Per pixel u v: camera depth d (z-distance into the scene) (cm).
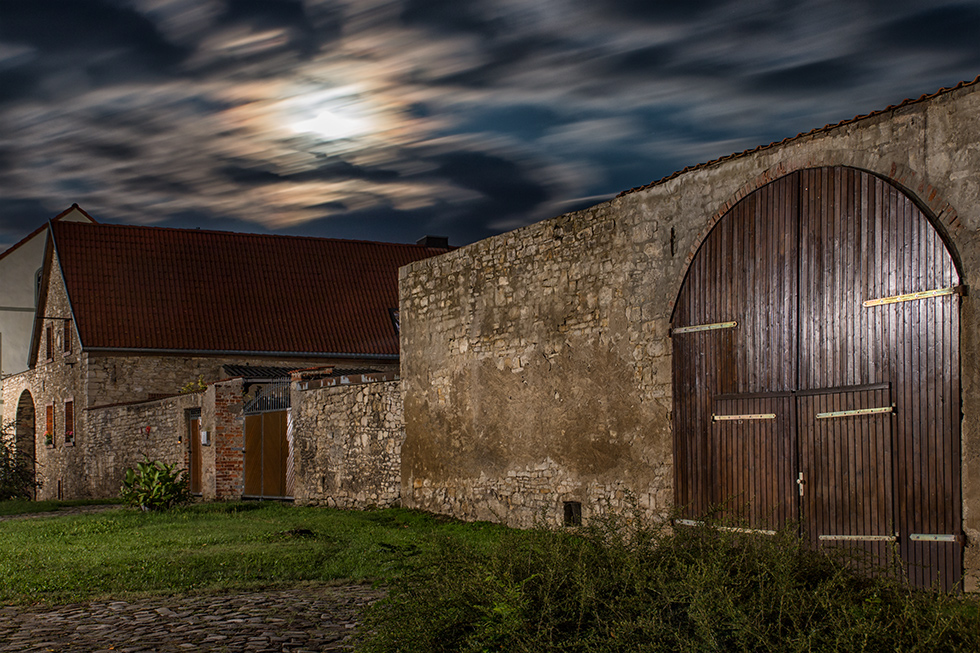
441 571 620
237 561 928
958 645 476
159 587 816
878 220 799
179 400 2075
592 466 1116
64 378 2792
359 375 1583
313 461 1700
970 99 736
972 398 718
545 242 1209
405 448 1478
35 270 3272
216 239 2897
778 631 498
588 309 1133
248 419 1898
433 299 1433
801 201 873
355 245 3089
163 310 2627
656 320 1034
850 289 820
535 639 514
